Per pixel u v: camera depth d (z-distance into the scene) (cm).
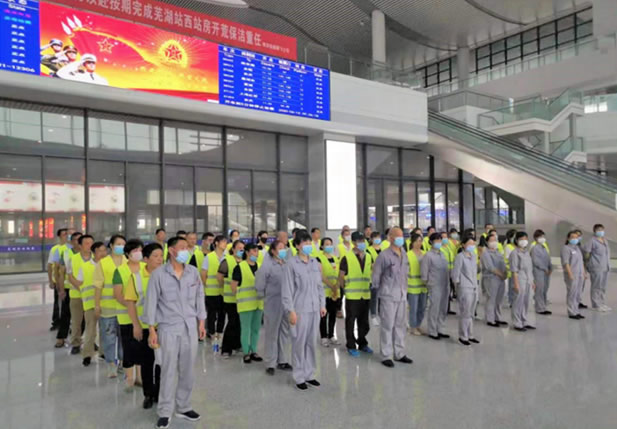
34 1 1080
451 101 2156
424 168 1930
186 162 1413
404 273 598
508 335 729
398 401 456
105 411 443
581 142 2000
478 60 3153
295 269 507
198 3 2272
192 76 1305
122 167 1312
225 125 1473
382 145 1825
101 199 1277
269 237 1555
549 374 531
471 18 2584
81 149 1255
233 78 1383
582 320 830
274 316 560
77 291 643
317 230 898
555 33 2728
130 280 450
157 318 415
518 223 2747
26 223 1195
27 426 409
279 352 586
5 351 654
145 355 455
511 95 2377
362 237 657
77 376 546
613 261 1519
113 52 1180
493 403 446
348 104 1620
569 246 850
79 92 1127
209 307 713
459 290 682
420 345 677
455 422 405
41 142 1208
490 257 801
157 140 1367
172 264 426
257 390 496
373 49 2425
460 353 629
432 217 1936
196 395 482
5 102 1166
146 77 1227
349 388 496
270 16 2472
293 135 1628
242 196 1513
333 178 1602
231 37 1406
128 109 1272
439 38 2858
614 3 2117
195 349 426
